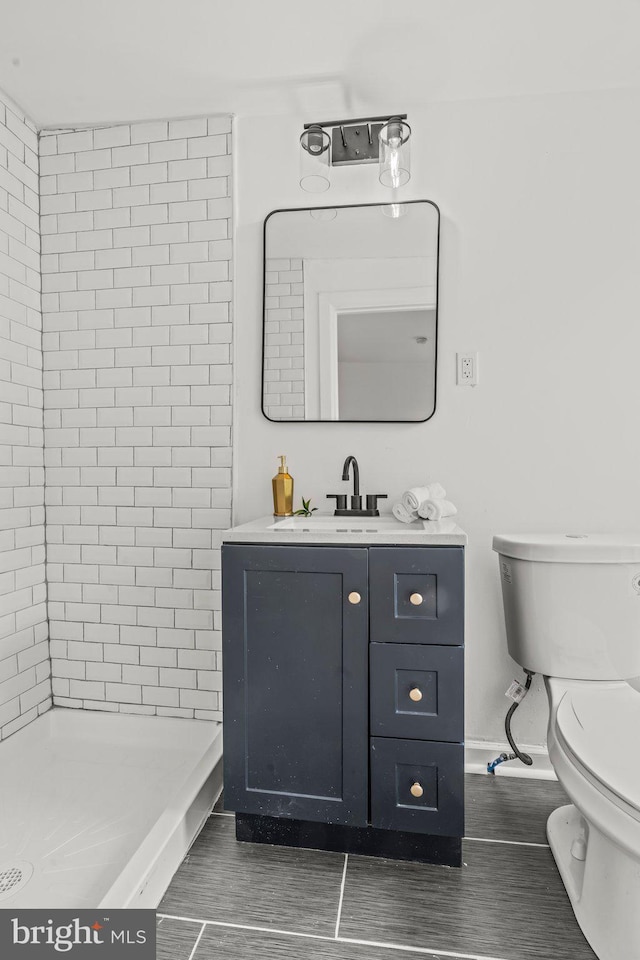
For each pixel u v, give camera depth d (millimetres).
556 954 1193
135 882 1252
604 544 1534
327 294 1979
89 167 2098
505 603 1719
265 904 1329
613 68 1747
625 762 1114
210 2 1513
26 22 1581
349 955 1191
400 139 1713
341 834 1505
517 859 1476
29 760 1954
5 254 1943
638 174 1823
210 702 2062
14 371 1992
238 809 1505
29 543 2072
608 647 1543
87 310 2115
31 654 2074
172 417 2068
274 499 1881
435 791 1412
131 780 1837
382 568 1419
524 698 1894
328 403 1979
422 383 1933
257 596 1489
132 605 2113
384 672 1425
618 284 1839
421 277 1931
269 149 2008
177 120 2043
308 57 1714
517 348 1890
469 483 1923
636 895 1116
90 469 2131
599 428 1854
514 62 1724
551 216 1868
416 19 1559
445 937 1237
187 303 2045
